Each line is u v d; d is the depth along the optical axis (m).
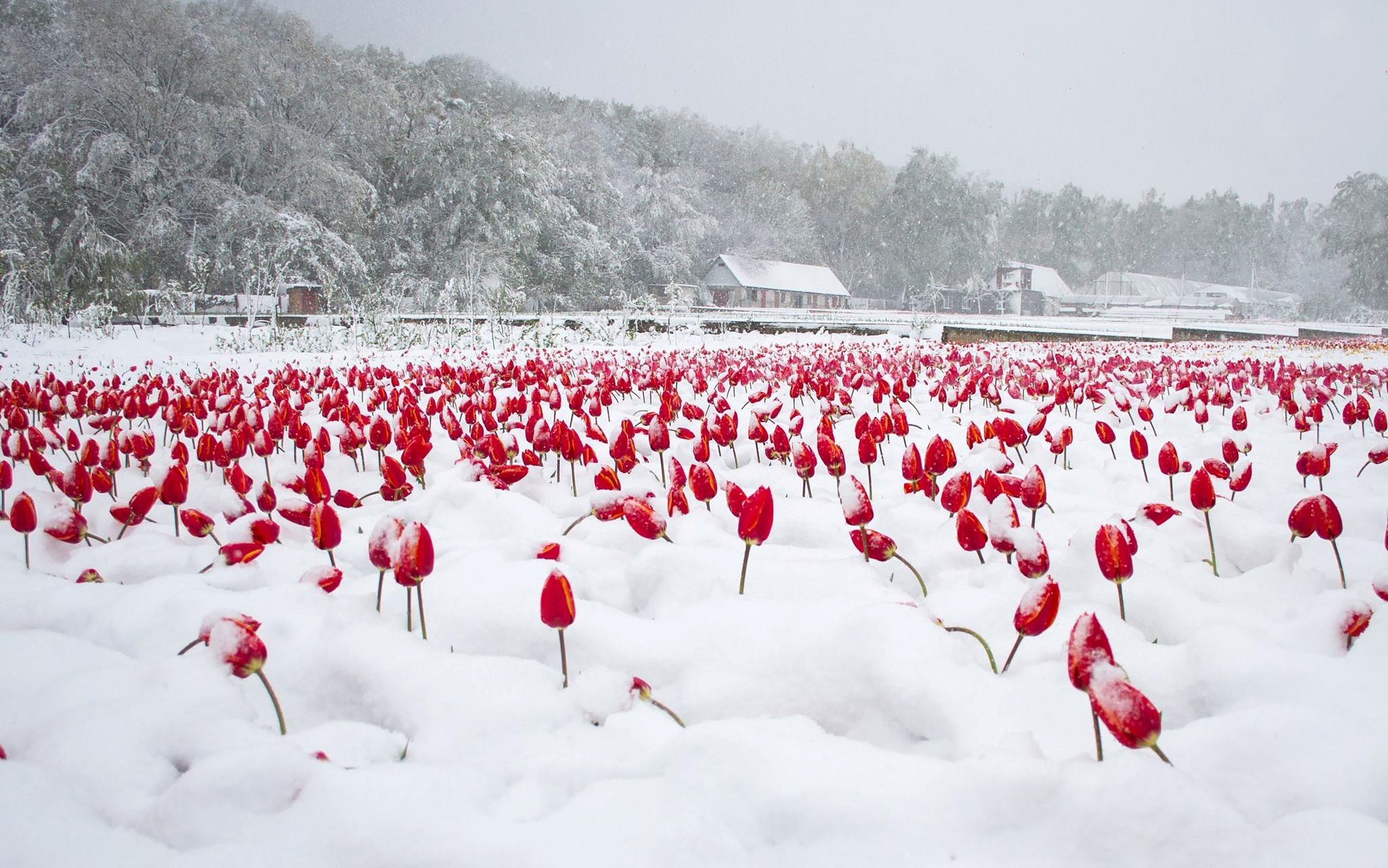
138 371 12.75
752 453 4.51
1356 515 2.92
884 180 113.31
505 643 1.86
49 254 31.38
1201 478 2.26
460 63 79.88
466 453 3.73
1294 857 1.00
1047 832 1.10
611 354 15.08
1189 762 1.34
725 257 68.50
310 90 49.38
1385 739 1.28
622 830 1.13
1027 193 134.25
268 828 1.17
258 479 4.16
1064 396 5.42
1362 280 79.06
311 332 19.94
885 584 2.04
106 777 1.33
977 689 1.50
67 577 2.53
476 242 48.09
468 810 1.20
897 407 6.18
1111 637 1.82
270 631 1.88
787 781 1.21
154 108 40.12
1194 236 140.50
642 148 83.62
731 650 1.73
